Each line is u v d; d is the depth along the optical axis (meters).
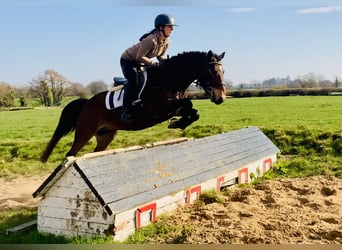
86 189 4.51
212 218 5.20
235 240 4.37
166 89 5.80
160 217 5.18
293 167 9.35
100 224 4.46
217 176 6.66
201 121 18.19
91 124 6.56
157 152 5.96
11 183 8.75
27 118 24.25
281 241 4.33
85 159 4.75
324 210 5.61
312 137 12.23
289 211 5.52
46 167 10.35
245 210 5.54
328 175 8.53
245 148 8.42
